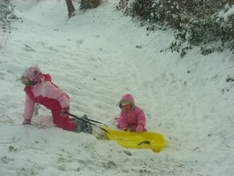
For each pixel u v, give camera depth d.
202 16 10.02
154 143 5.97
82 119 5.63
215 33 8.99
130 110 6.38
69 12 21.02
